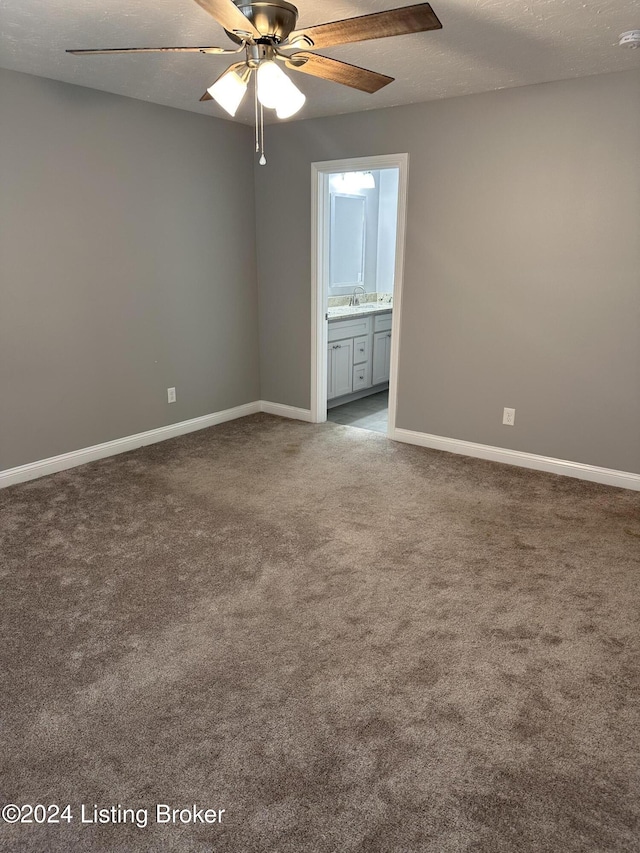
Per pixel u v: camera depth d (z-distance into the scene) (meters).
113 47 2.82
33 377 3.65
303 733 1.83
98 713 1.90
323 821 1.55
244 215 4.81
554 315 3.67
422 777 1.68
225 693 1.99
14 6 2.32
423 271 4.13
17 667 2.10
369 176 6.03
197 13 2.40
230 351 4.96
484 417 4.12
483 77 3.28
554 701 1.96
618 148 3.26
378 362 5.99
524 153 3.55
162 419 4.52
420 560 2.83
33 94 3.33
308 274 4.68
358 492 3.61
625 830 1.53
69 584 2.61
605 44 2.73
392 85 3.43
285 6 1.88
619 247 3.38
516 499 3.50
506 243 3.75
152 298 4.25
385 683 2.04
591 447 3.73
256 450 4.34
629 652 2.19
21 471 3.70
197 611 2.43
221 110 4.17
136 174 3.96
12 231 3.39
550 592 2.56
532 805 1.60
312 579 2.66
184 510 3.35
